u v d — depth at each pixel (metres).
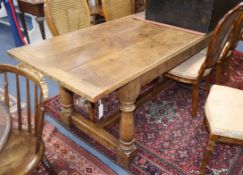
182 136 1.95
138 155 1.78
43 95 1.13
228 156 1.78
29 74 1.23
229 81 2.65
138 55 1.49
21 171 1.16
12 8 3.18
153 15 2.01
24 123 2.04
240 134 1.38
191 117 2.15
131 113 1.53
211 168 1.69
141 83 1.44
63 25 1.95
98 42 1.66
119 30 1.88
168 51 1.54
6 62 3.11
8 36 3.90
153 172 1.66
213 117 1.46
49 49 1.54
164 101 2.35
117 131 2.00
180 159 1.75
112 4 2.34
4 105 1.15
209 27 1.78
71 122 1.99
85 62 1.40
